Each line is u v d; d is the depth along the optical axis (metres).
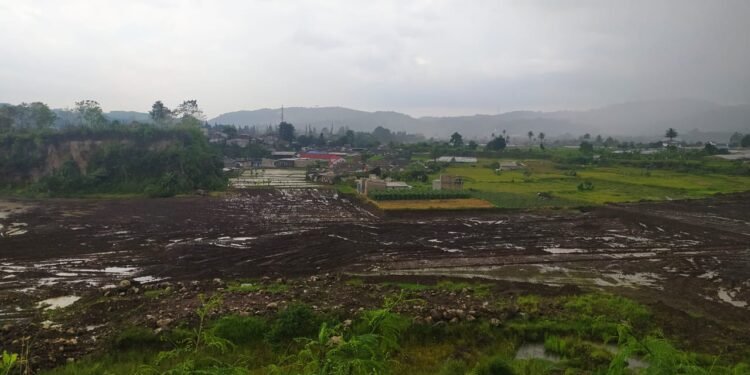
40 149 69.94
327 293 22.73
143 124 83.94
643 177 83.62
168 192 62.19
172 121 121.94
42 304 22.52
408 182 78.50
